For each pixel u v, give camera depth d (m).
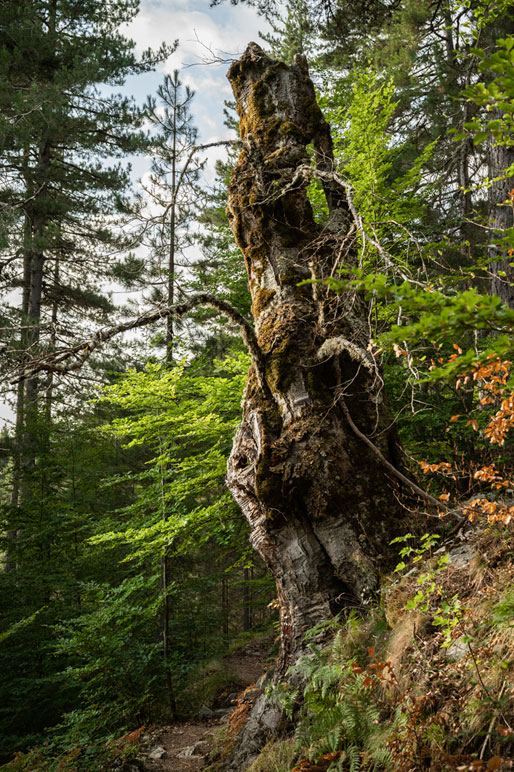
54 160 17.41
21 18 14.68
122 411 15.59
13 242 14.82
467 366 1.76
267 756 3.79
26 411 11.11
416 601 3.26
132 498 13.09
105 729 7.16
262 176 5.39
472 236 10.47
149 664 8.25
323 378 4.95
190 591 10.62
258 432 4.87
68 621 7.77
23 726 8.11
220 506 7.74
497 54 1.55
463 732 2.55
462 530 4.27
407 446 8.10
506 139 3.03
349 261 5.00
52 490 10.62
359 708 3.21
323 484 4.53
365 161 7.74
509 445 6.04
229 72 6.22
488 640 2.88
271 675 4.82
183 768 5.50
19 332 13.80
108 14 16.75
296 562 4.57
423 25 12.73
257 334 5.32
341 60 13.45
